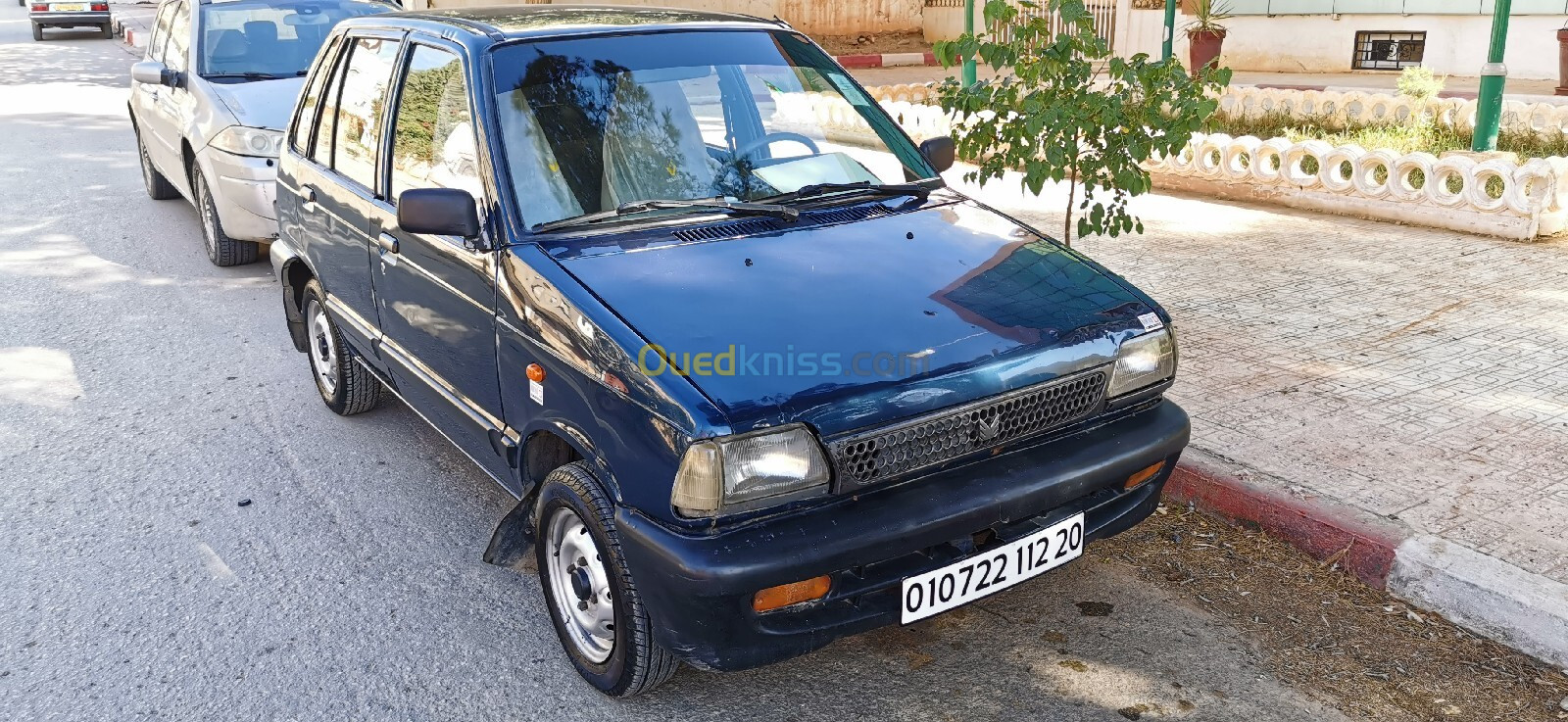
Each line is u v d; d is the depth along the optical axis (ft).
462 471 15.89
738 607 8.98
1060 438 10.51
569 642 11.09
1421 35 46.93
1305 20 49.75
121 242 28.07
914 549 9.36
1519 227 23.82
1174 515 13.97
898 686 10.87
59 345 21.01
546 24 13.05
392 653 11.55
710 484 8.77
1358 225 25.93
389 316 13.96
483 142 11.55
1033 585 12.55
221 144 23.54
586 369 9.78
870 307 10.16
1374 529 12.37
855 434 9.12
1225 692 10.59
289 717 10.54
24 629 12.05
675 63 12.91
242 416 17.83
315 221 15.83
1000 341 10.00
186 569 13.25
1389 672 10.81
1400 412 15.52
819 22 67.82
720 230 11.37
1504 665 10.85
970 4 42.60
